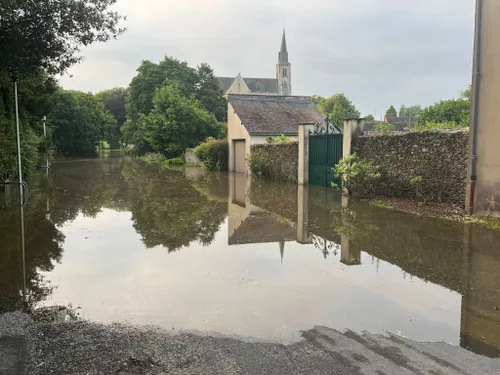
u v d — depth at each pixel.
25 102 18.95
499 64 8.43
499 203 8.71
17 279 5.61
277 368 3.34
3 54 11.50
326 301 4.75
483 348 3.67
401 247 7.07
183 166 33.19
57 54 11.98
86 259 6.57
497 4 8.44
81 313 4.48
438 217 9.30
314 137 16.52
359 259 6.46
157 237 8.16
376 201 11.86
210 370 3.33
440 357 3.51
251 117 24.84
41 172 26.00
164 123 37.44
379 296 4.90
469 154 9.16
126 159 46.06
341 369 3.31
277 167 19.62
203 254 6.86
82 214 10.82
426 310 4.49
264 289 5.16
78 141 54.41
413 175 11.30
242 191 15.95
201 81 49.00
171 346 3.72
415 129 12.85
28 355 3.59
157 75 47.03
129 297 4.93
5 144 14.05
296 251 7.03
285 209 11.52
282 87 113.62
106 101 85.50
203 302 4.75
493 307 4.55
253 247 7.34
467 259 6.28
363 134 13.71
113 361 3.48
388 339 3.84
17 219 10.04
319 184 16.41
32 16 10.88
